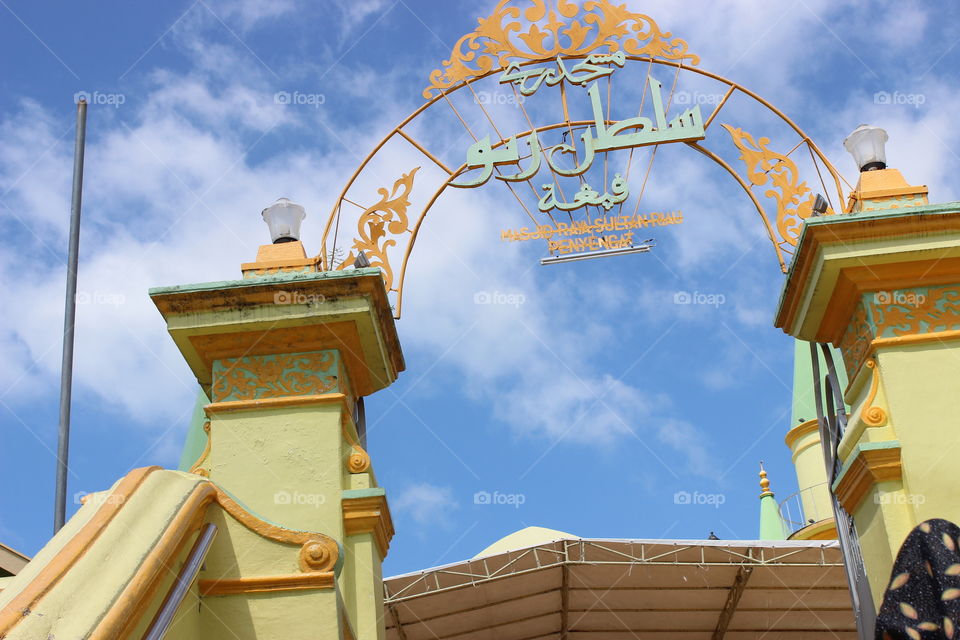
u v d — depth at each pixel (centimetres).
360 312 619
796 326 671
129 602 419
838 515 667
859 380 629
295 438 608
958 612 512
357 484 605
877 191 657
